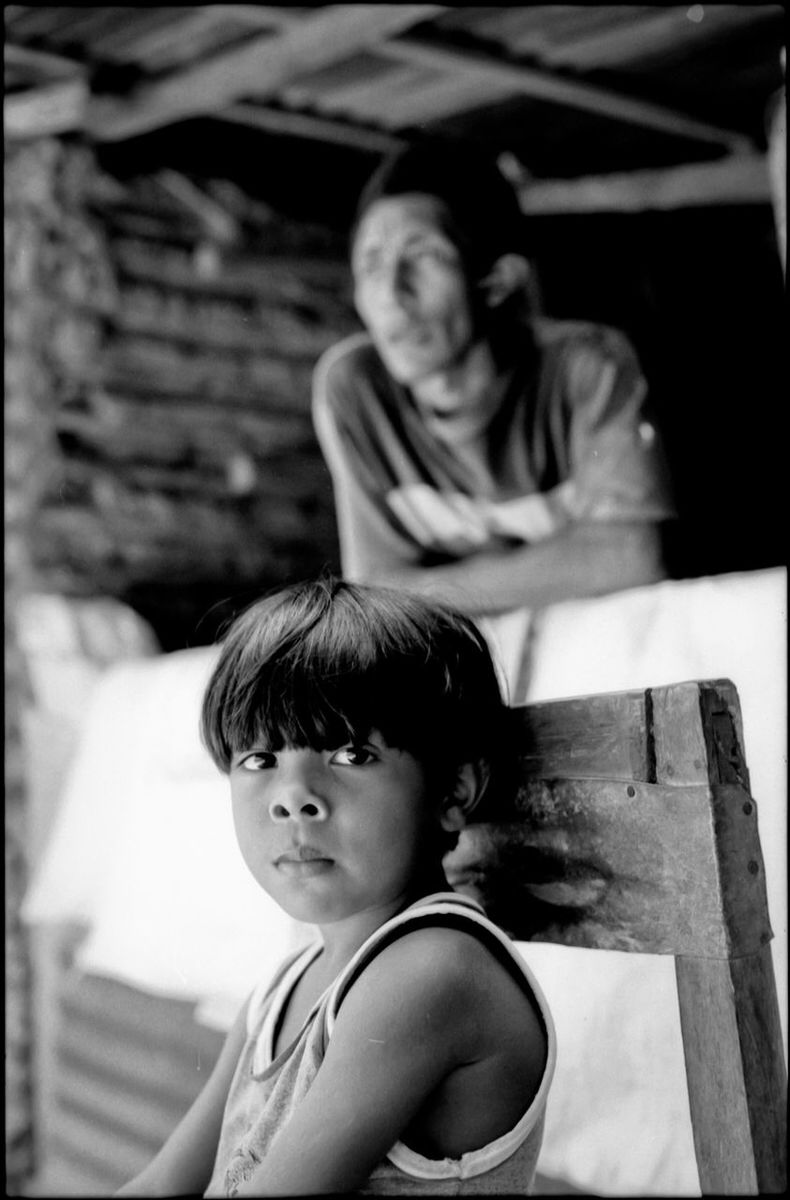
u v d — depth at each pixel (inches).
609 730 30.9
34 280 104.6
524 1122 28.5
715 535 99.1
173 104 98.7
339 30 85.8
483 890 34.2
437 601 33.4
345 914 30.5
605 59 96.2
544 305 107.6
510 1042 28.6
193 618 110.5
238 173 115.4
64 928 93.6
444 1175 27.7
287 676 30.0
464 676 31.9
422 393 91.0
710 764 28.8
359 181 122.0
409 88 104.8
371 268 92.0
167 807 71.0
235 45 93.0
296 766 30.2
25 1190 92.9
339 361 95.7
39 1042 93.7
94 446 107.2
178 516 110.8
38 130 102.5
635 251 110.7
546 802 32.3
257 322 116.3
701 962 28.7
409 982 28.1
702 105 103.2
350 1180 26.8
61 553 104.5
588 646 53.4
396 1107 27.2
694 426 102.3
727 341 107.5
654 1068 43.2
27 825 97.0
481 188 91.4
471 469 89.0
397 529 92.4
